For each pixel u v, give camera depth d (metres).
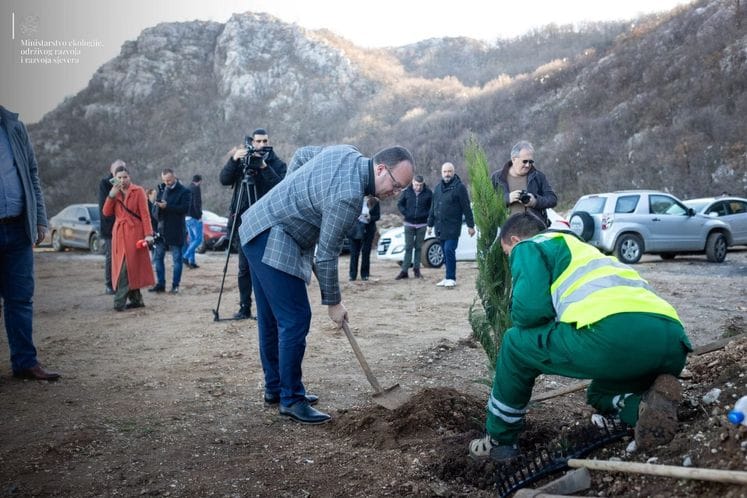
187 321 8.19
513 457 3.42
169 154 61.88
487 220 4.20
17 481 3.40
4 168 5.11
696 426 3.08
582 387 4.33
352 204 4.07
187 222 15.59
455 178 10.88
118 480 3.42
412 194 12.51
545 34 73.94
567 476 2.96
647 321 2.96
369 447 3.86
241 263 8.04
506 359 3.30
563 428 3.86
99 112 67.75
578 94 41.88
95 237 21.56
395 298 9.89
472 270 14.20
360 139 54.53
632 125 33.97
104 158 62.25
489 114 46.75
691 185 27.47
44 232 5.54
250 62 69.88
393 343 6.70
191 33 78.38
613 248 15.01
